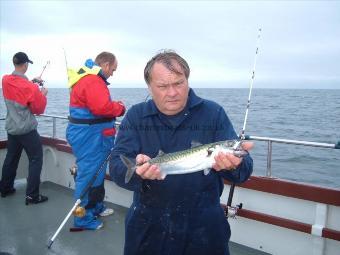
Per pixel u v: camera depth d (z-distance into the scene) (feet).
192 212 7.09
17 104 16.35
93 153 13.94
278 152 43.14
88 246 13.12
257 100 234.17
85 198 14.19
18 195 18.43
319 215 11.09
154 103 7.18
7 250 12.72
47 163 20.56
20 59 16.37
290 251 11.80
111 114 13.82
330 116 101.76
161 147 7.19
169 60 6.51
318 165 37.14
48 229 14.48
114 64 14.76
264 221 11.91
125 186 6.88
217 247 7.20
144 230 7.24
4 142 19.90
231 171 6.82
